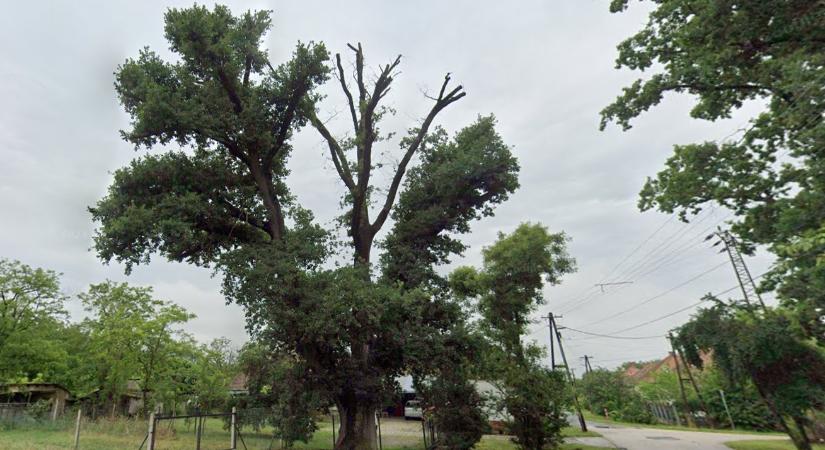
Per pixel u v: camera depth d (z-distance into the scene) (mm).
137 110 16188
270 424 18578
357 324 14938
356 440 16812
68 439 18688
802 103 9547
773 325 14516
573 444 22172
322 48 17875
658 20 14500
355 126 21500
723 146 14969
